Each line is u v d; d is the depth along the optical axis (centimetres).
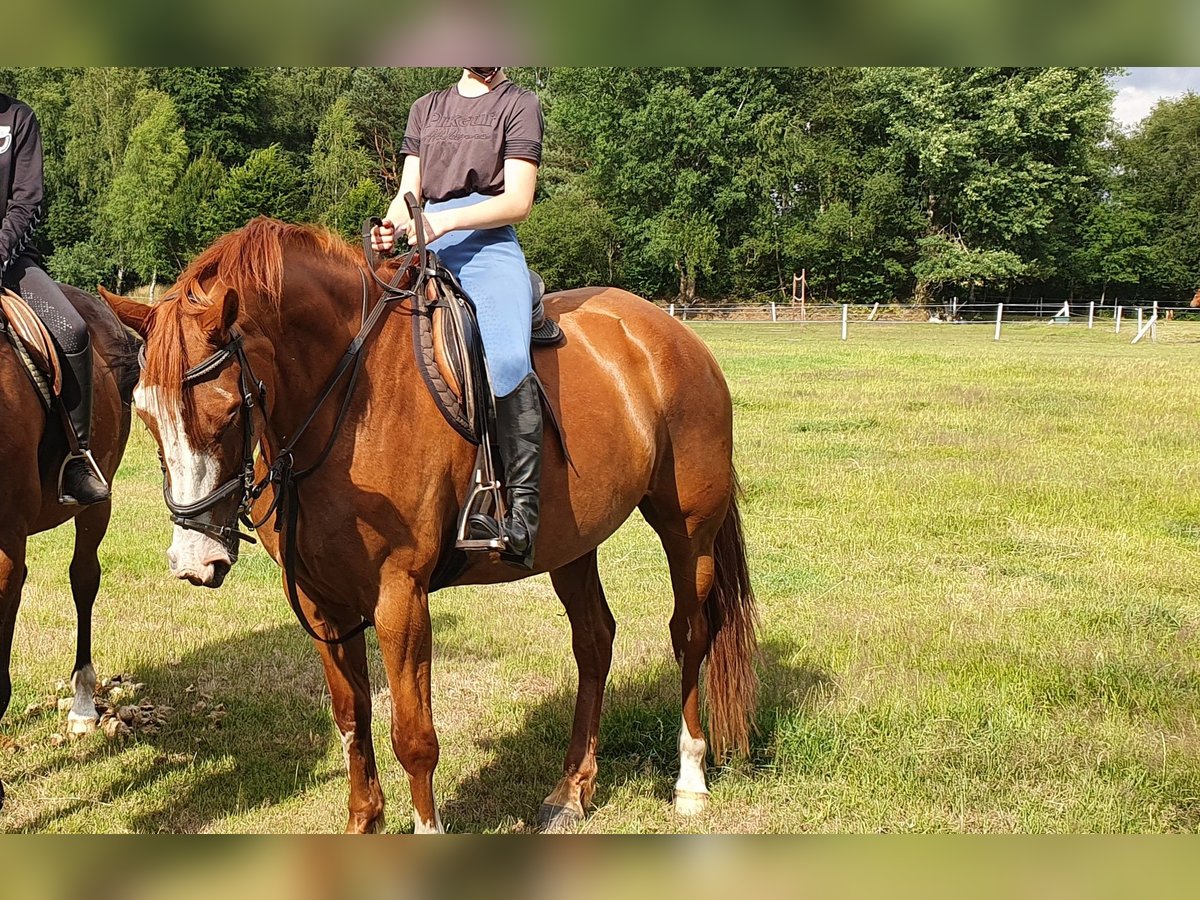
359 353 292
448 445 304
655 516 399
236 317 252
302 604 317
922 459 1005
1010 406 1341
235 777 404
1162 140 5091
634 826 366
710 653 395
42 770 412
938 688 454
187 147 4091
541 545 342
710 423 396
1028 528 761
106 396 424
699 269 4325
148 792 392
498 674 508
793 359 2062
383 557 292
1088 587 620
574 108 4331
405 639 296
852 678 469
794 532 759
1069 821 354
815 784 388
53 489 383
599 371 364
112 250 4272
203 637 564
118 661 526
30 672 506
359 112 5256
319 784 397
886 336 3008
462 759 415
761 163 4241
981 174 4209
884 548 717
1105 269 4716
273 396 274
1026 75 4188
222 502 254
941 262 4328
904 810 368
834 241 4372
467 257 333
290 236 291
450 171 330
